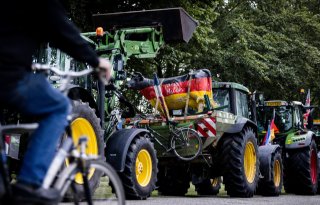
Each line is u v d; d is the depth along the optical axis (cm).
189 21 1190
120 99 1043
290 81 2894
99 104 959
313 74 3084
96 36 1090
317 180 1534
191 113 1165
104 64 382
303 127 1602
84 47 373
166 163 1202
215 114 1117
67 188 373
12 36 349
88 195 385
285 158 1498
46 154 357
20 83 347
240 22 2778
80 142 385
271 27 3098
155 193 1444
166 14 1161
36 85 352
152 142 1097
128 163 953
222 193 1532
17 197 347
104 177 412
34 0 353
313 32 3206
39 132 359
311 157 1523
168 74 2278
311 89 3238
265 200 1105
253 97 1374
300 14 3166
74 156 380
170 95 1160
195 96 1148
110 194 432
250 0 3120
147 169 1006
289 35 3084
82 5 1711
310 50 3017
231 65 2677
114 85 1032
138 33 1154
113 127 1012
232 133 1156
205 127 1122
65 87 382
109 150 954
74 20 1747
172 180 1343
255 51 2845
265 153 1315
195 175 1245
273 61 2920
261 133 1573
